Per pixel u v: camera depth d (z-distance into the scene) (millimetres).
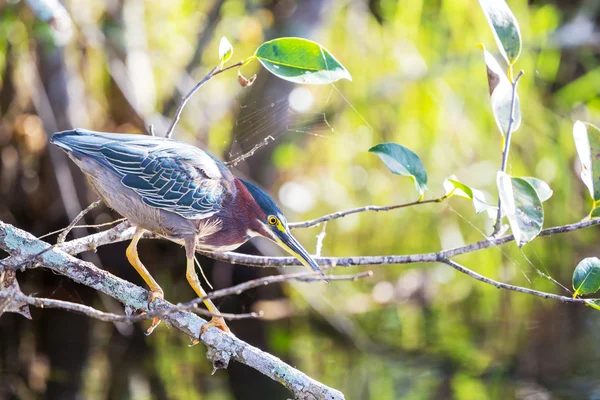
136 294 5555
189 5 14266
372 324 12734
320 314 12102
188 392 9977
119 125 12938
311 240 13734
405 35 14703
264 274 12750
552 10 14852
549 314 12727
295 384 5285
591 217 5688
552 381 9695
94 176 6062
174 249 13164
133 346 11656
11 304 5012
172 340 11906
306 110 12648
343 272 13695
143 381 10258
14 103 12570
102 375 10406
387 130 14406
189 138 13164
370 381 10047
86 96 12703
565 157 14680
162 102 13695
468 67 14406
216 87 13836
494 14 5461
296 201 13906
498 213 5738
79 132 6117
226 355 5406
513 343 11414
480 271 13609
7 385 9812
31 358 10922
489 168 14117
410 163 5910
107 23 12891
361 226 14133
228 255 6500
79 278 5453
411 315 13211
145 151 6160
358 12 14969
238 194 6676
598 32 15711
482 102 14391
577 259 14008
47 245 5449
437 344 11602
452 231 13961
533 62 14867
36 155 12641
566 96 15141
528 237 4988
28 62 12211
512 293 13289
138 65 13133
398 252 14109
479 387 9695
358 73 14305
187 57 14281
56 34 10609
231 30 14133
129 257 6168
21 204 12773
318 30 13672
